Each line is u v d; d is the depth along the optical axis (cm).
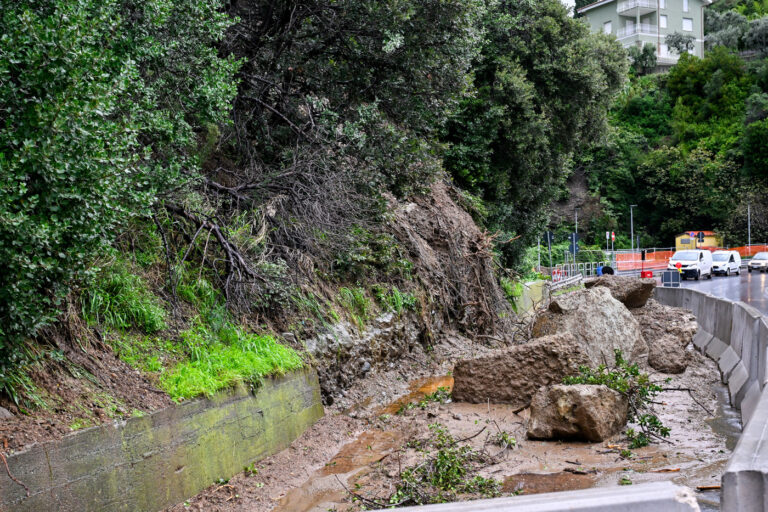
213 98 812
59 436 463
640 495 230
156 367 622
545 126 2020
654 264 6306
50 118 471
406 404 916
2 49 475
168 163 787
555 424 708
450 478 592
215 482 602
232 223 917
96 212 512
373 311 1127
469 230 1680
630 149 8169
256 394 689
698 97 8612
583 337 1088
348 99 1128
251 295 846
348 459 696
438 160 1249
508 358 887
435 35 1080
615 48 2442
